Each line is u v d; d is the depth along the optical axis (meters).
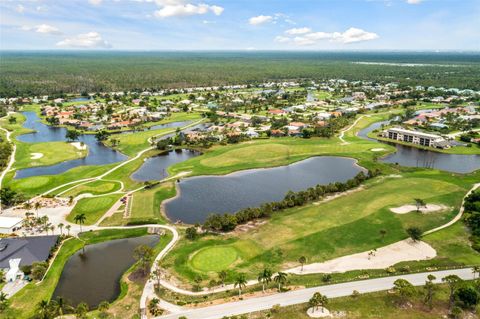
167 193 181.12
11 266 114.81
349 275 112.06
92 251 132.62
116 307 100.62
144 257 118.62
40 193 181.88
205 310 98.19
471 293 94.62
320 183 197.62
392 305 97.88
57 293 109.06
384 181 190.75
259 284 108.94
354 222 145.88
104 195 178.38
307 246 129.75
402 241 131.50
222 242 134.25
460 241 130.50
